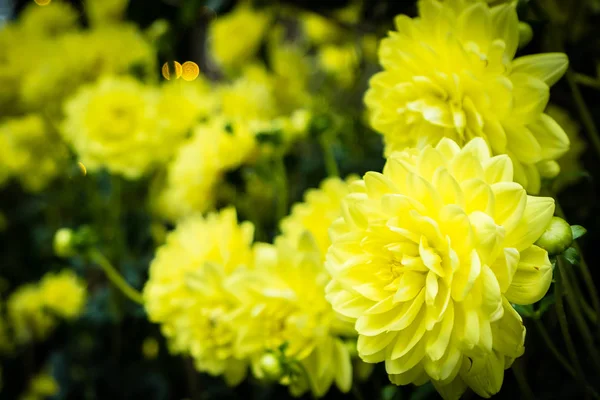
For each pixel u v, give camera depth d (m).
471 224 0.54
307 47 1.43
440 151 0.57
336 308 0.58
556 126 0.61
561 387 0.71
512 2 0.63
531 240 0.55
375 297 0.57
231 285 0.67
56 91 1.12
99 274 1.36
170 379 1.04
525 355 0.70
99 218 1.12
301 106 1.24
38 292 1.19
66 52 1.13
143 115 0.97
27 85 1.14
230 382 0.71
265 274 0.66
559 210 0.65
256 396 0.88
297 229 0.71
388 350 0.57
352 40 1.19
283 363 0.65
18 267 1.44
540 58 0.61
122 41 1.12
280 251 0.65
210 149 0.83
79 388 1.08
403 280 0.56
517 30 0.61
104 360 1.09
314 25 1.23
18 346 1.30
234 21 1.22
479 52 0.60
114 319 1.04
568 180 0.79
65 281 1.19
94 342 1.12
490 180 0.56
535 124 0.61
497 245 0.54
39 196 1.52
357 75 1.16
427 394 0.68
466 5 0.62
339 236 0.58
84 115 0.98
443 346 0.55
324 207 0.71
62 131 1.10
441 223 0.55
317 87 1.48
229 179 0.84
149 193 1.14
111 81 1.01
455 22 0.61
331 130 0.86
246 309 0.66
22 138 1.28
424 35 0.62
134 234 1.16
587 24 0.79
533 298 0.55
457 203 0.55
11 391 1.27
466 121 0.61
